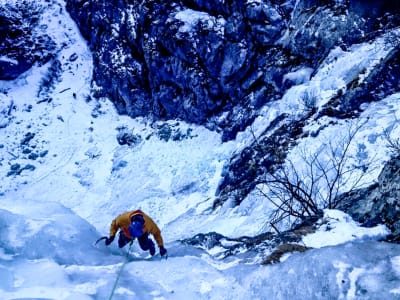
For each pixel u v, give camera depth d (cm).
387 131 1130
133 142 2234
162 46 2166
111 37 2514
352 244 435
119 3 2486
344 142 1168
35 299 408
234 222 1231
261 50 1955
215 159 1870
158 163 2031
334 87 1510
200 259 519
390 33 1517
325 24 1727
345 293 386
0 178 2219
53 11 3038
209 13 2091
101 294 440
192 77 2053
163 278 483
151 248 531
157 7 2220
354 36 1645
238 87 1991
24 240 524
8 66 2722
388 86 1320
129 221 532
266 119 1720
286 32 1905
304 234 569
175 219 1573
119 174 2100
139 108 2352
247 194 1352
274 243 560
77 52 2859
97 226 1717
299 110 1566
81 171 2177
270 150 1457
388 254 412
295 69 1784
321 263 409
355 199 762
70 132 2420
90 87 2652
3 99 2611
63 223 575
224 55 1981
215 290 455
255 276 446
